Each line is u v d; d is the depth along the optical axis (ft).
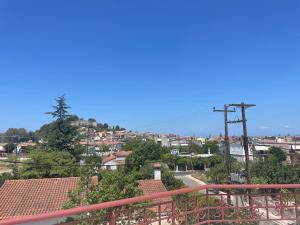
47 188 78.13
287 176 133.18
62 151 204.64
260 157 257.75
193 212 22.33
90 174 52.85
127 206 19.88
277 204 24.12
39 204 70.64
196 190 21.52
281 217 23.86
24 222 12.71
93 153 240.12
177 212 21.38
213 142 394.52
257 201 24.26
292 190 25.12
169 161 322.55
